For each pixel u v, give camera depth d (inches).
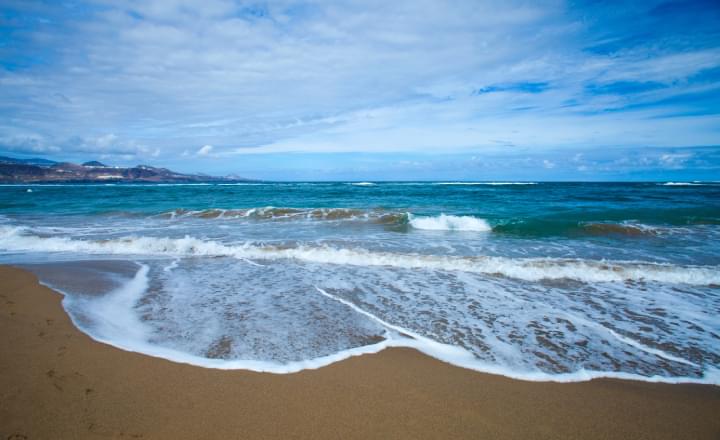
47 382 116.2
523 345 157.4
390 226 527.5
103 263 303.1
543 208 713.6
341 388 120.0
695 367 141.3
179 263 306.3
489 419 106.3
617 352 152.6
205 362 134.7
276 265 301.1
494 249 364.2
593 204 793.6
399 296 220.8
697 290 240.5
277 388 118.7
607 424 106.0
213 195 1165.7
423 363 139.6
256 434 95.4
